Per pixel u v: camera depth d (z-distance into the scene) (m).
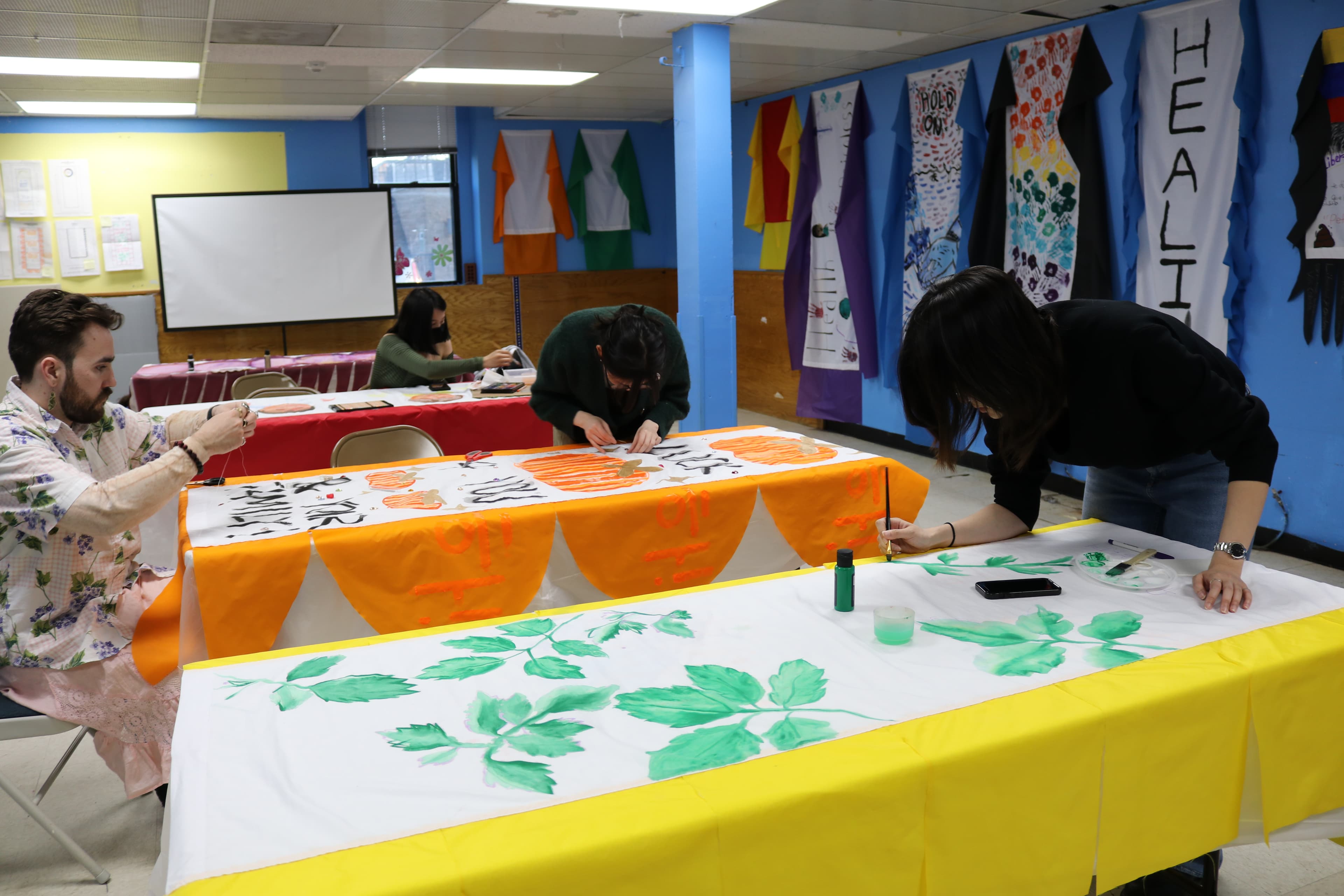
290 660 1.51
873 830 1.12
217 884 0.94
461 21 4.73
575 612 1.70
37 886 2.10
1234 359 4.34
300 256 8.04
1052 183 5.12
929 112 5.89
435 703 1.34
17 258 7.52
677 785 1.10
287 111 7.63
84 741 2.80
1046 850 1.24
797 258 7.13
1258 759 1.40
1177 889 1.86
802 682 1.38
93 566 2.08
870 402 6.77
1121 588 1.72
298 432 4.08
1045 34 5.05
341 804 1.08
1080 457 1.87
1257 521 1.68
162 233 7.67
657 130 9.23
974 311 1.46
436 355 5.04
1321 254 3.92
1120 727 1.26
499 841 1.00
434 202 8.81
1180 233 4.52
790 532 2.72
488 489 2.60
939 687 1.34
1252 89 4.07
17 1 4.12
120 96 6.57
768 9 4.68
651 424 3.11
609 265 9.27
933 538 1.97
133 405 6.52
